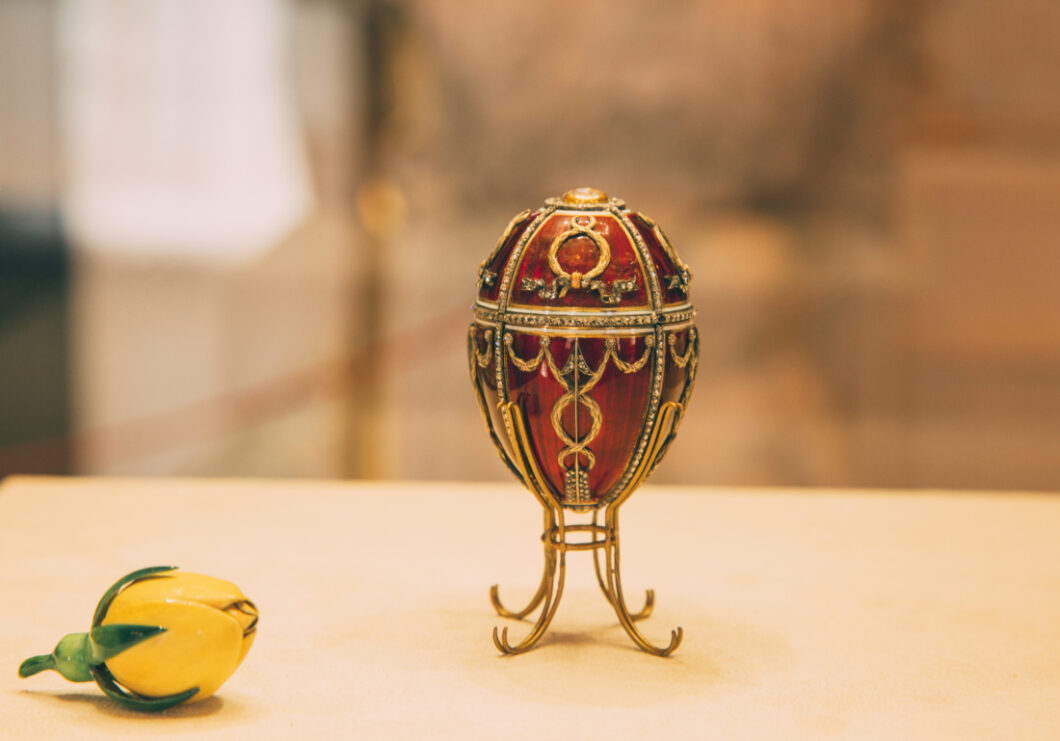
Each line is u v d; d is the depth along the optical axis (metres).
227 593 1.39
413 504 2.31
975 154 4.64
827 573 1.96
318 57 4.71
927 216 4.66
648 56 4.70
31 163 4.68
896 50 4.61
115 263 4.75
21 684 1.50
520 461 1.56
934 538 2.16
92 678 1.41
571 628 1.71
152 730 1.37
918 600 1.84
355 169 4.78
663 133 4.76
